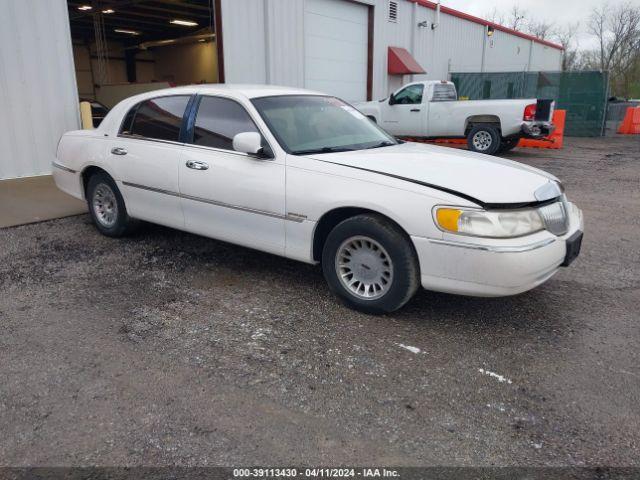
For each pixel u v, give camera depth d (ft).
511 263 10.93
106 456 8.05
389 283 12.31
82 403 9.33
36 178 29.04
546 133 42.09
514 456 8.14
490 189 11.62
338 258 13.05
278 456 8.09
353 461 8.02
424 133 46.50
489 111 42.80
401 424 8.89
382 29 55.01
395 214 11.74
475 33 77.36
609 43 145.89
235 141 13.60
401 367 10.64
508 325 12.54
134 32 75.20
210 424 8.81
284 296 14.12
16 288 14.43
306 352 11.18
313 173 13.08
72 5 55.72
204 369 10.48
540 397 9.68
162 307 13.35
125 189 17.57
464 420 9.01
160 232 19.89
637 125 71.26
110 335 11.83
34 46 28.45
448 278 11.51
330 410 9.23
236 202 14.44
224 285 14.87
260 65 40.70
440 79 70.69
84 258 16.94
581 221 13.50
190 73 77.77
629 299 14.21
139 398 9.50
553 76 68.80
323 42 47.65
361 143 15.33
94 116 49.42
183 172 15.60
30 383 9.92
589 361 10.96
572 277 15.85
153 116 17.03
